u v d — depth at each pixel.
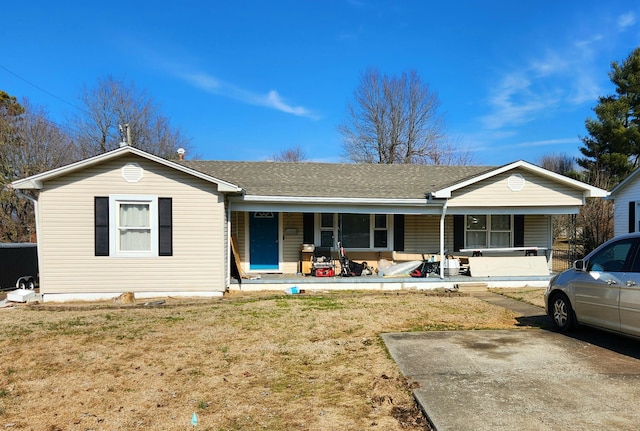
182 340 6.61
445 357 5.58
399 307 9.12
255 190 11.96
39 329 7.34
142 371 5.27
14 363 5.59
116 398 4.47
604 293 6.07
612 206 19.58
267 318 8.05
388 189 12.90
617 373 4.93
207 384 4.83
